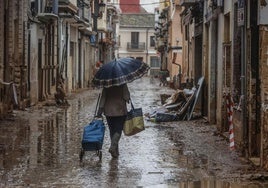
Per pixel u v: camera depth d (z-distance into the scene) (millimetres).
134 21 110875
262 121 11641
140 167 12258
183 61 39531
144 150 14539
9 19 24766
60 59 39500
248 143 13078
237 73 14672
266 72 11633
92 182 10805
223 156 13492
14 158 13328
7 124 20438
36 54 30062
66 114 24859
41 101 31922
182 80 39531
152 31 110562
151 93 43875
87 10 50906
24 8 27109
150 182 10773
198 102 22359
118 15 97875
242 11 13125
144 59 111000
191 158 13312
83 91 47469
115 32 94062
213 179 10969
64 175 11445
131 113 13648
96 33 62562
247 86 12977
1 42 22734
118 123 13500
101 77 13336
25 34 27297
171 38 58562
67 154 13938
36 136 17203
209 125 20203
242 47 13305
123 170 11945
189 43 31938
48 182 10797
